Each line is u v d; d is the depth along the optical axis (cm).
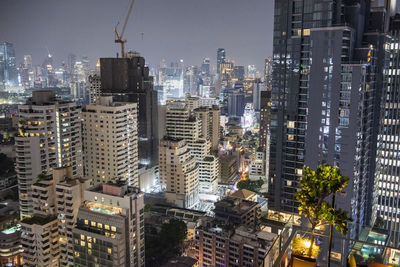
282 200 16562
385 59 15488
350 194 13462
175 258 14500
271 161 16625
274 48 15888
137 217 12825
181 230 17862
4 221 18238
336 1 14288
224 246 14300
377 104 15338
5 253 15050
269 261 3297
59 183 13900
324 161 14000
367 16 15075
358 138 13512
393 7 16175
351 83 13038
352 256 3023
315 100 13850
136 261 12912
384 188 17325
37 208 14612
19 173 17862
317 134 14012
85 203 13250
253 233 14312
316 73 13675
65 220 13925
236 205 17338
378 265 3092
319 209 2997
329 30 13200
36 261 14000
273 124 16362
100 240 12356
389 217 17375
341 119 13425
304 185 3039
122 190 12838
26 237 13925
